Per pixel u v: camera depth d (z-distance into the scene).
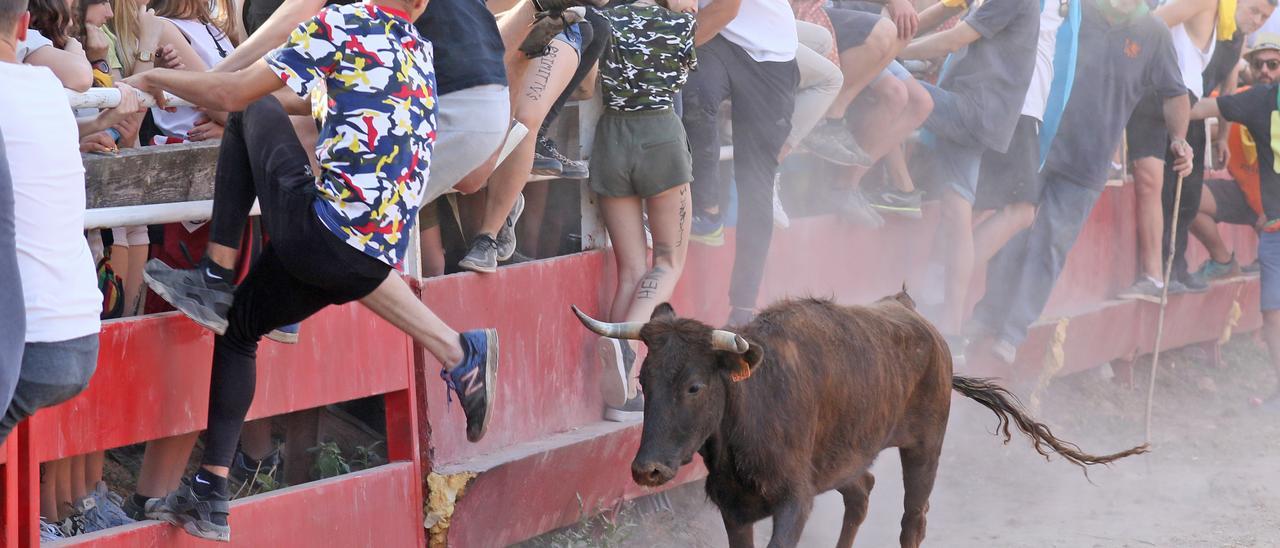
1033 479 11.23
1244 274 15.86
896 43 10.07
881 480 10.79
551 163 7.75
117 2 6.65
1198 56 13.48
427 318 5.88
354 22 5.37
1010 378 12.15
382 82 5.38
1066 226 11.80
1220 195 14.77
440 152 6.34
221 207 5.67
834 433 7.09
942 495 10.71
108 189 5.66
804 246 10.31
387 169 5.39
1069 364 12.90
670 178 8.13
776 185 10.05
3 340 4.33
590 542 8.28
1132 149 13.46
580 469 8.01
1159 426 13.32
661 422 6.19
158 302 6.49
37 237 4.76
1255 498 10.61
